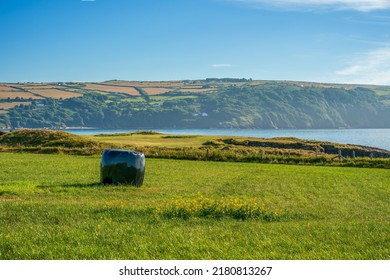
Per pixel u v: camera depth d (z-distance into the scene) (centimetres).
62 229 1767
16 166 4544
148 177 4072
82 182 3422
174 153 6812
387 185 3978
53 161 5278
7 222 1942
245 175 4556
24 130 8850
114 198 2739
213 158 6631
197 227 1902
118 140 9606
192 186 3534
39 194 2772
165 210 2222
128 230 1780
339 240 1694
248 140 11019
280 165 6056
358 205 2875
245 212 2261
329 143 11631
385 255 1489
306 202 2928
